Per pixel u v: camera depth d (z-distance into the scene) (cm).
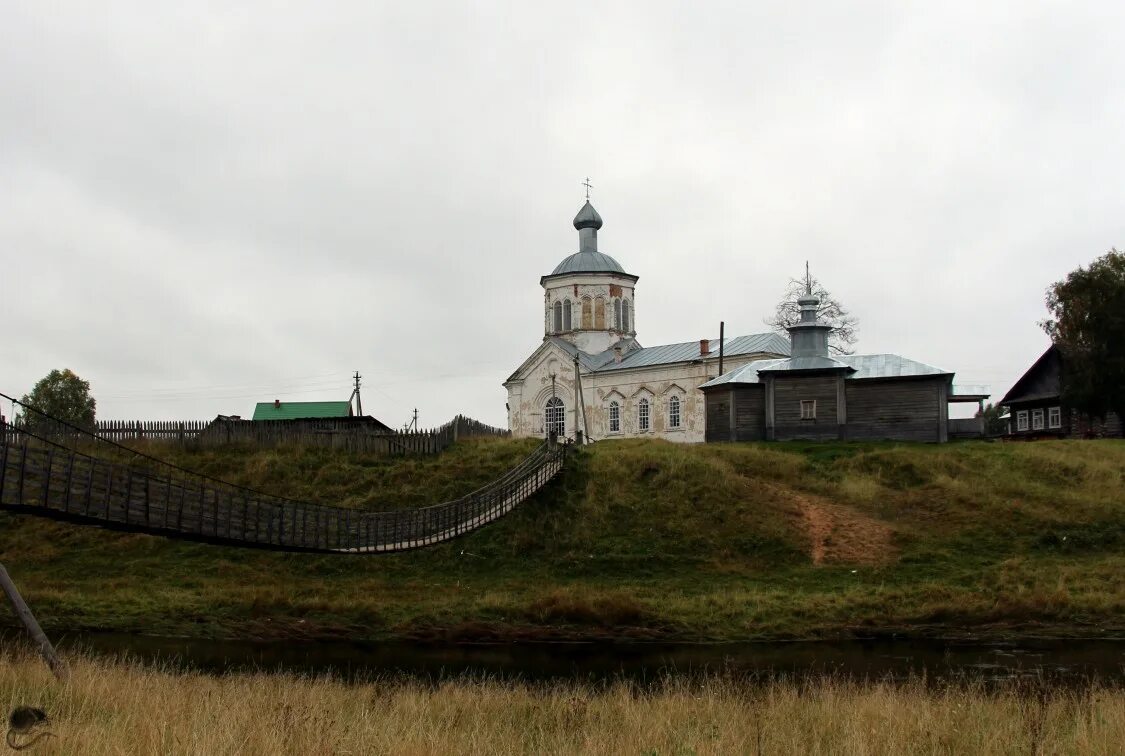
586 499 4991
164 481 2802
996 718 1744
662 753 1493
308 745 1360
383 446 5744
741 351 7862
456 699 2042
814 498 5028
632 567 4462
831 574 4300
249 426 6034
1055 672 2931
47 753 1269
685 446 5816
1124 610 3778
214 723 1446
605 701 2036
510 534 4744
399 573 4512
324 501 5178
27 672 1931
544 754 1527
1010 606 3800
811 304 6438
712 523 4741
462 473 5412
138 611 3959
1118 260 6319
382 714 1748
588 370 8794
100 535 4828
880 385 6150
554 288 9375
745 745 1567
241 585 4381
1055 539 4472
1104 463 5212
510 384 9344
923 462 5272
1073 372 6406
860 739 1551
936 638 3556
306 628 3800
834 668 3069
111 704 1680
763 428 6372
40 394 9712
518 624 3809
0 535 4825
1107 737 1560
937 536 4575
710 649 3456
